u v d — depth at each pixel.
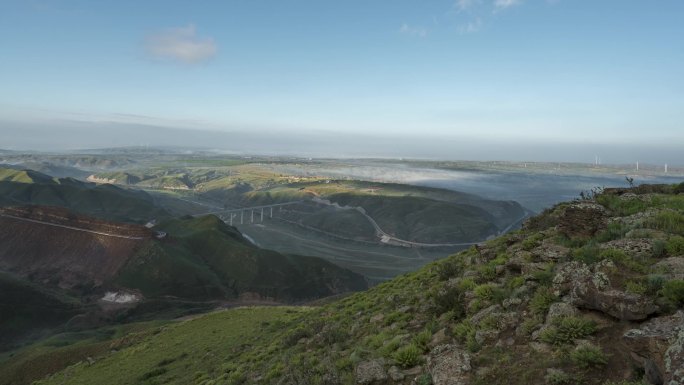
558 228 19.47
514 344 11.99
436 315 17.42
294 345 26.00
